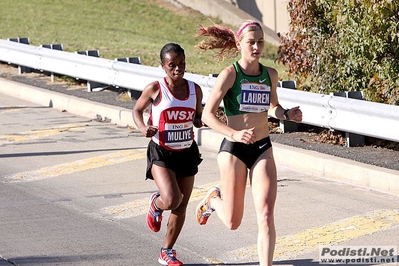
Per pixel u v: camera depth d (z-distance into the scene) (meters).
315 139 30.02
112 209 23.38
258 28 16.88
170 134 17.80
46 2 82.12
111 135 34.34
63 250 19.53
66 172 28.12
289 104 30.50
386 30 30.77
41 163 29.55
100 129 35.69
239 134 16.25
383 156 26.80
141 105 17.83
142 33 74.38
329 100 28.22
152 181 26.64
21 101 43.53
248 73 17.11
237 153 17.06
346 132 28.45
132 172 27.95
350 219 21.52
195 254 19.14
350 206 22.77
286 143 29.55
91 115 38.38
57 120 37.97
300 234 20.36
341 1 31.62
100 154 30.78
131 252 19.38
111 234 20.89
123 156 30.36
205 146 31.77
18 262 18.62
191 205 23.53
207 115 16.89
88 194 25.14
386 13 30.45
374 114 26.33
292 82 33.38
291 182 25.84
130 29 75.38
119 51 57.41
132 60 42.56
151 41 68.62
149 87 17.78
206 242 20.06
